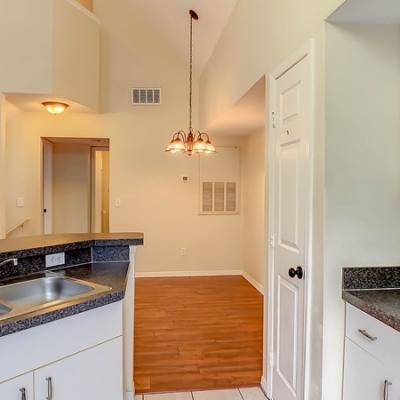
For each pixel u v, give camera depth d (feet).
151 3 14.46
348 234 5.45
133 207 17.83
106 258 7.45
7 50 12.15
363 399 4.94
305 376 5.92
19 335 4.18
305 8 5.89
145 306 13.58
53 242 6.93
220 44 12.89
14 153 16.30
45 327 4.43
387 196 5.51
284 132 6.79
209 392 7.87
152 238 18.03
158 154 17.81
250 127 15.43
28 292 5.98
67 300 4.83
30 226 16.51
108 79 17.40
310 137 5.74
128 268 7.00
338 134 5.38
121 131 17.54
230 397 7.70
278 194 7.13
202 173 18.21
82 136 17.17
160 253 18.15
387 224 5.52
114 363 5.33
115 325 5.34
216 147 18.24
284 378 6.84
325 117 5.36
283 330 6.91
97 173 22.06
